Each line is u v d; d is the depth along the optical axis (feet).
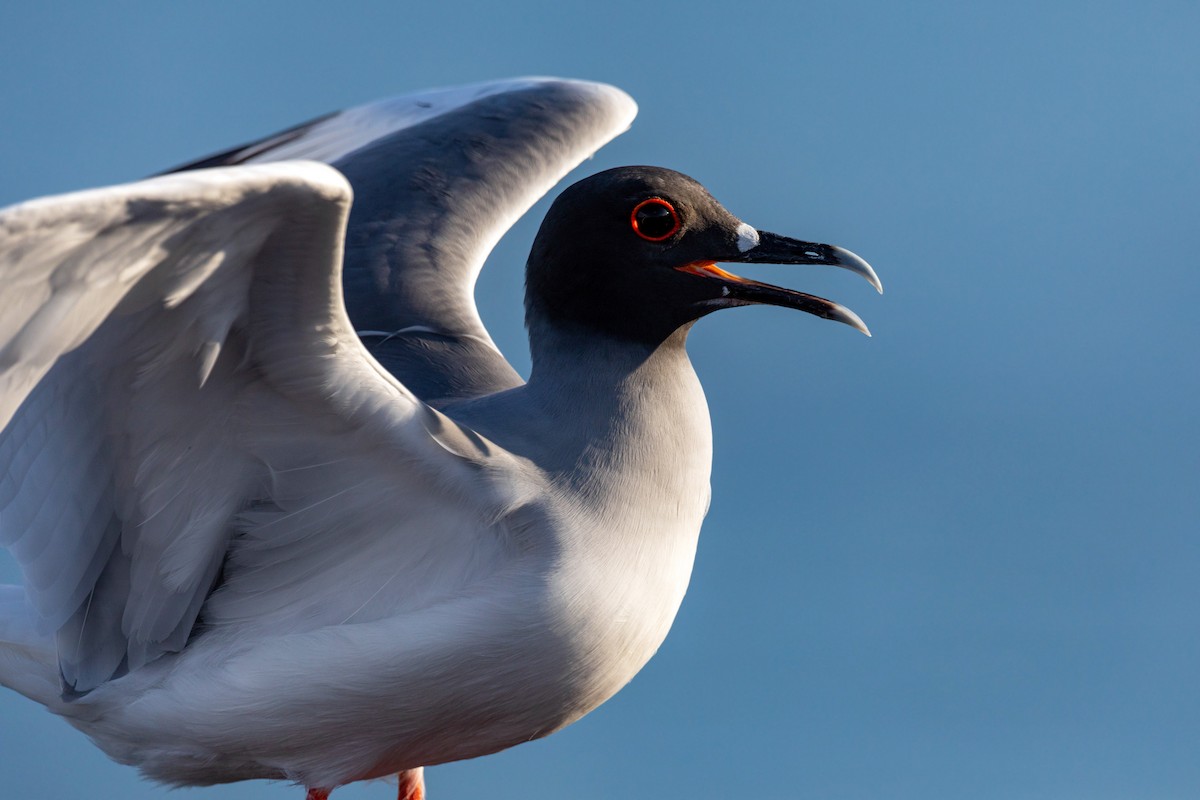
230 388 30.78
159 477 31.91
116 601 33.63
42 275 25.82
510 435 33.94
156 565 33.17
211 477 32.22
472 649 32.35
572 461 33.58
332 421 31.35
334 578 33.14
